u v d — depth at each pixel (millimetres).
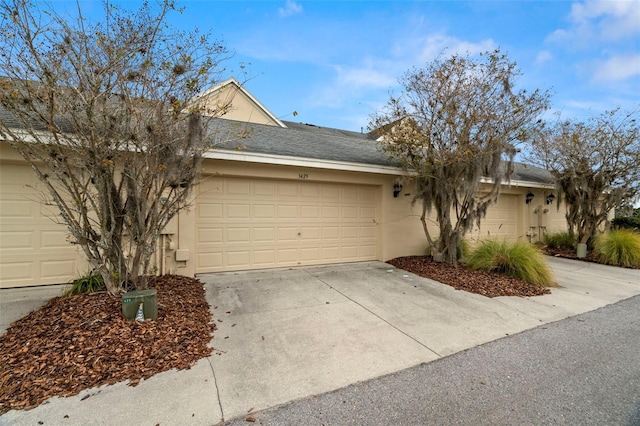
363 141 10609
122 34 3748
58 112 3578
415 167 7277
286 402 2461
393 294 5414
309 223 7434
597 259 9258
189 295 4801
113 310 3707
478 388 2697
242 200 6695
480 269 6969
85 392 2479
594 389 2705
